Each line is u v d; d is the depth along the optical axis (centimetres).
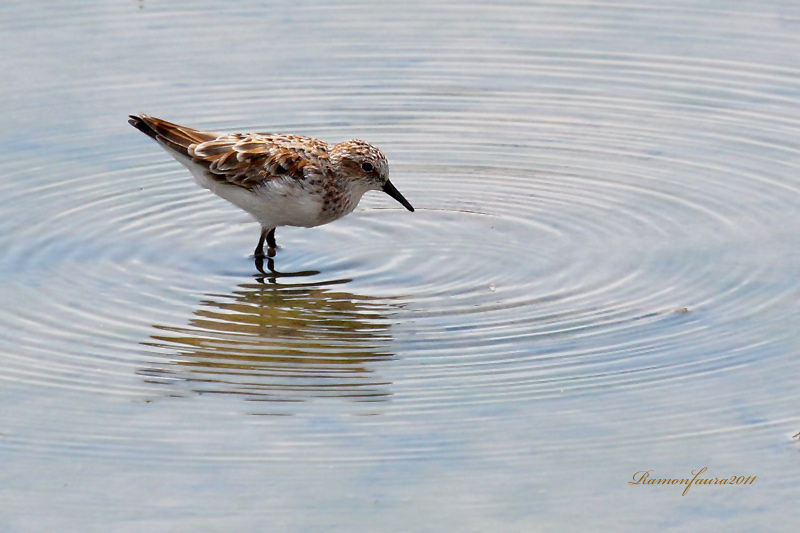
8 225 1672
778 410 1213
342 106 2048
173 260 1602
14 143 1891
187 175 1855
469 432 1184
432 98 2078
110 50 2170
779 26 2242
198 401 1246
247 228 1716
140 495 1096
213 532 1045
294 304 1472
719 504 1084
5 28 2220
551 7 2352
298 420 1210
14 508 1079
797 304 1427
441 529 1048
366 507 1077
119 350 1354
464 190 1809
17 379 1287
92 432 1192
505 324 1401
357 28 2292
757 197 1730
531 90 2095
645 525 1055
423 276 1548
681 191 1761
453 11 2355
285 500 1088
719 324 1387
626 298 1459
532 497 1091
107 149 1897
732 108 2006
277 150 1592
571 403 1231
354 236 1688
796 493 1095
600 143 1927
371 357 1328
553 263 1566
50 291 1498
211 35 2242
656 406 1224
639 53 2191
